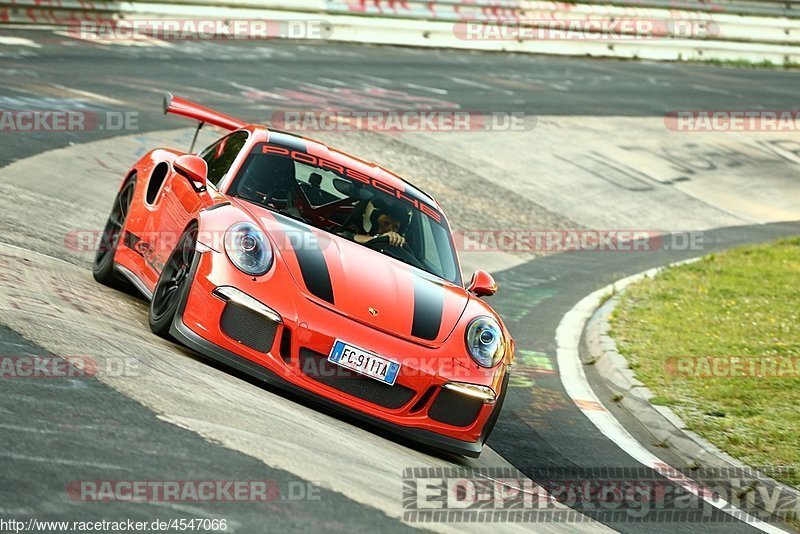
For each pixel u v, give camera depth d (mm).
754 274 47344
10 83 51812
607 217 58938
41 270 23516
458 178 57906
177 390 16594
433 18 98438
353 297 19656
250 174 22969
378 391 19188
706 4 117125
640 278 45875
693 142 79562
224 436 14930
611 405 28594
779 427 26172
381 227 23078
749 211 67000
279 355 18859
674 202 65000
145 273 23469
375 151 57812
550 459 22516
